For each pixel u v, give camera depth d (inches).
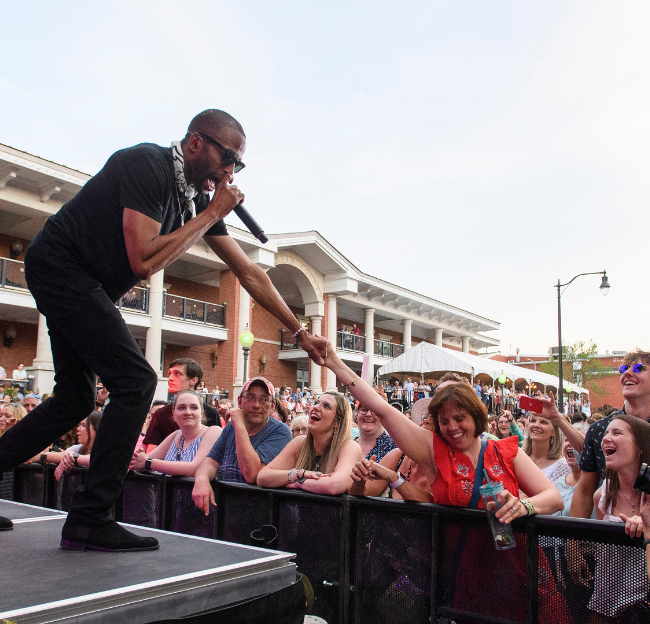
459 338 1550.2
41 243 74.3
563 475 155.8
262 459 138.3
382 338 1320.1
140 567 60.1
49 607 45.5
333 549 104.3
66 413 80.5
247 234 783.7
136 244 70.7
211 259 775.1
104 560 63.2
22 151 530.9
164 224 78.1
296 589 68.9
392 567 97.2
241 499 120.1
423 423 130.7
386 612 96.5
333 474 110.0
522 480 92.0
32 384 593.6
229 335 821.9
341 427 124.3
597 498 108.5
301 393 873.5
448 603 89.9
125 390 73.4
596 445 118.6
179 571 58.4
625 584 76.0
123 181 72.4
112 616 49.1
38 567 59.4
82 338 73.2
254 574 62.9
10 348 655.1
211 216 73.8
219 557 65.9
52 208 580.7
